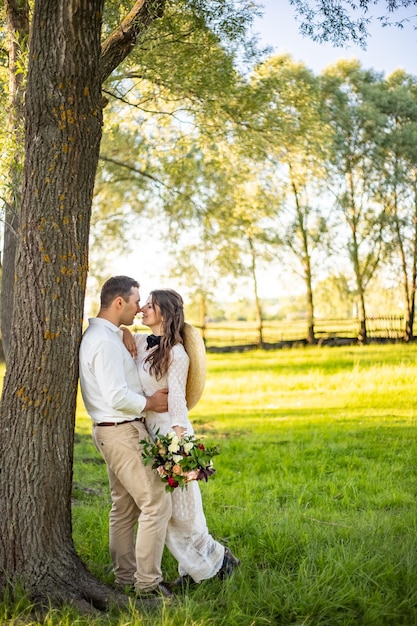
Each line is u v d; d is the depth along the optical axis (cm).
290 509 593
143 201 2395
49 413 390
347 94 2855
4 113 648
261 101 1101
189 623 348
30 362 388
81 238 399
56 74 384
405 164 2884
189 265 2669
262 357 2680
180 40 775
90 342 397
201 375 430
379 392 1513
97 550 479
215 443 980
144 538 396
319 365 2152
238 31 701
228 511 575
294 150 1295
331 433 1031
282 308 3697
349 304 3253
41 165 389
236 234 2266
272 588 396
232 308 4666
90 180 403
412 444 924
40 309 388
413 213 2977
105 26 727
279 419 1233
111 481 430
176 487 387
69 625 344
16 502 385
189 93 938
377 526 514
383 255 3034
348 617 368
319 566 429
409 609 371
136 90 1052
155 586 400
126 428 399
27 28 659
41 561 384
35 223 389
